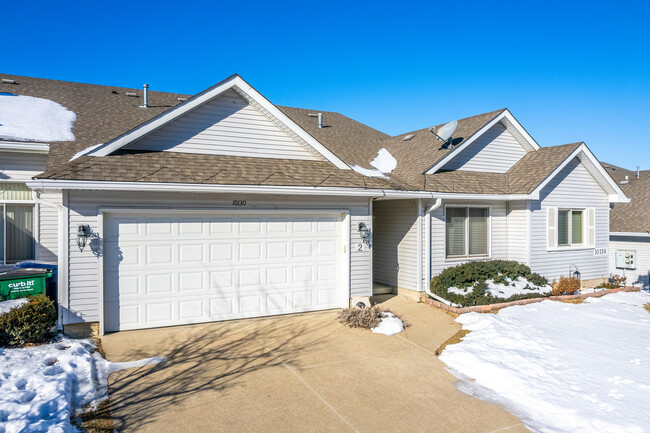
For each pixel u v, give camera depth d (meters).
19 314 7.96
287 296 10.71
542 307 11.58
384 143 17.78
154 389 6.48
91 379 6.65
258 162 10.73
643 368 7.43
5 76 14.63
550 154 14.91
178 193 9.46
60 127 11.46
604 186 16.02
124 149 9.73
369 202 11.53
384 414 5.97
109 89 15.96
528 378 7.01
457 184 13.15
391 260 13.82
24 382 6.26
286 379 7.00
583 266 15.62
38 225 11.48
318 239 11.05
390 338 9.24
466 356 7.94
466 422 5.80
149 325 9.32
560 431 5.58
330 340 8.99
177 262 9.55
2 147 10.13
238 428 5.47
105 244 8.94
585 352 8.19
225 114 10.70
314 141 11.38
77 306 8.63
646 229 19.25
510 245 14.57
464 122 15.45
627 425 5.56
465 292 12.14
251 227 10.27
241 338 8.92
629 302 12.85
